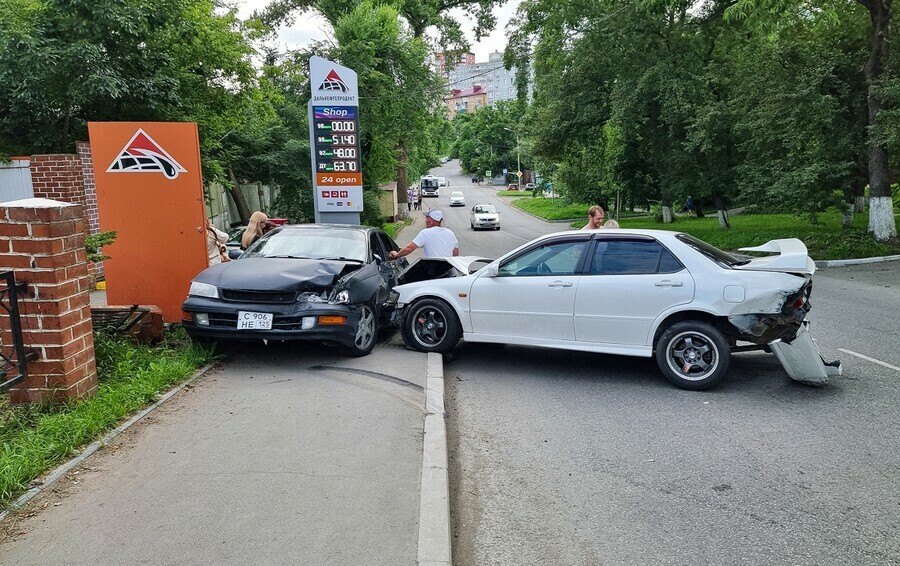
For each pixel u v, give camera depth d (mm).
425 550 3102
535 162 44375
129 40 10891
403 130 26109
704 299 6035
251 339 6418
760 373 6766
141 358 6066
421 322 7375
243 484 3748
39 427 4246
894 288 12273
